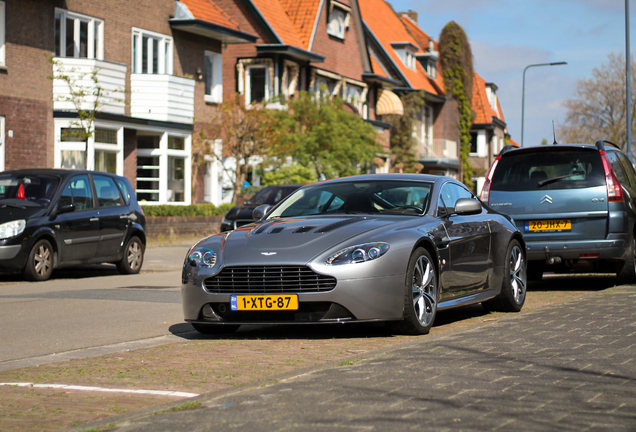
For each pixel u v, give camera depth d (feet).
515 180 35.91
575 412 12.75
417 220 23.94
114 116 77.36
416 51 181.88
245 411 13.10
